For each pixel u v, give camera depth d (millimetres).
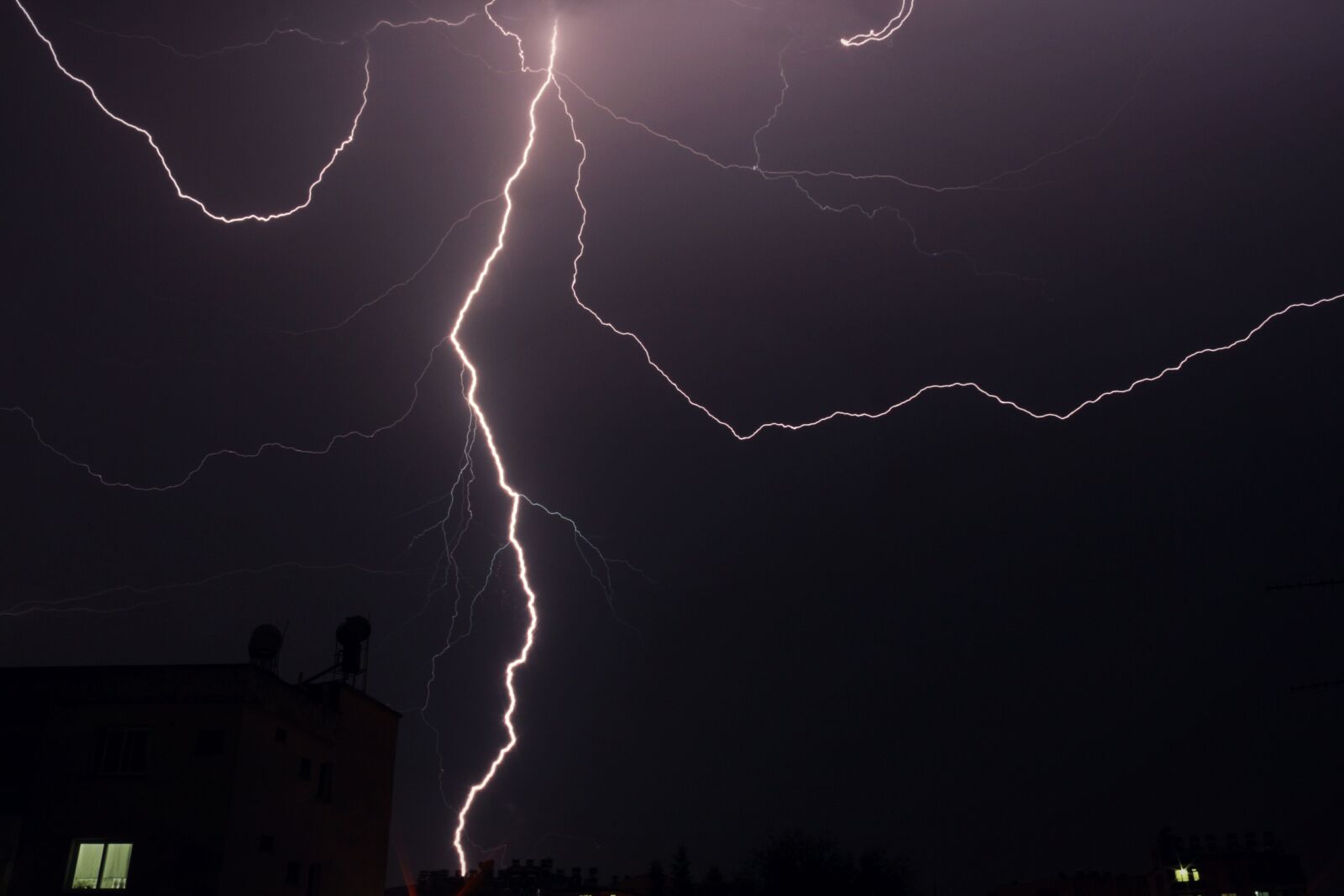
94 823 22625
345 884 27625
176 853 22297
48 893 22109
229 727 23359
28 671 24094
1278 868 48688
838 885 34094
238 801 22953
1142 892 51156
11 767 23547
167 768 23031
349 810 28203
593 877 46031
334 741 27922
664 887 45906
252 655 26094
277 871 24328
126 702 23672
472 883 39281
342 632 30406
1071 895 50656
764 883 34688
